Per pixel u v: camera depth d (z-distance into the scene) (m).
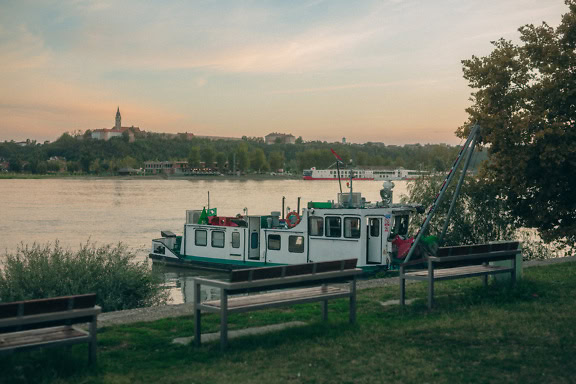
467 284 15.75
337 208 25.50
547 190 25.38
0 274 15.66
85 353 9.52
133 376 8.27
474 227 30.11
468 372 8.26
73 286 15.36
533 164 25.38
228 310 9.57
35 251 16.80
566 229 25.69
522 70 26.59
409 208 26.03
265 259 27.97
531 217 27.31
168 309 13.32
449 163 31.56
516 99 26.53
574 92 24.44
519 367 8.43
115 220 70.12
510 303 12.91
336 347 9.55
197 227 30.97
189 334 10.79
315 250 26.23
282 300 10.28
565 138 24.39
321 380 8.01
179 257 31.44
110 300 15.66
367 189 165.12
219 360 9.03
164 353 9.54
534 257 29.73
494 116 26.30
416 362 8.73
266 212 78.75
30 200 113.81
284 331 10.59
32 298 14.65
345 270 11.14
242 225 30.64
